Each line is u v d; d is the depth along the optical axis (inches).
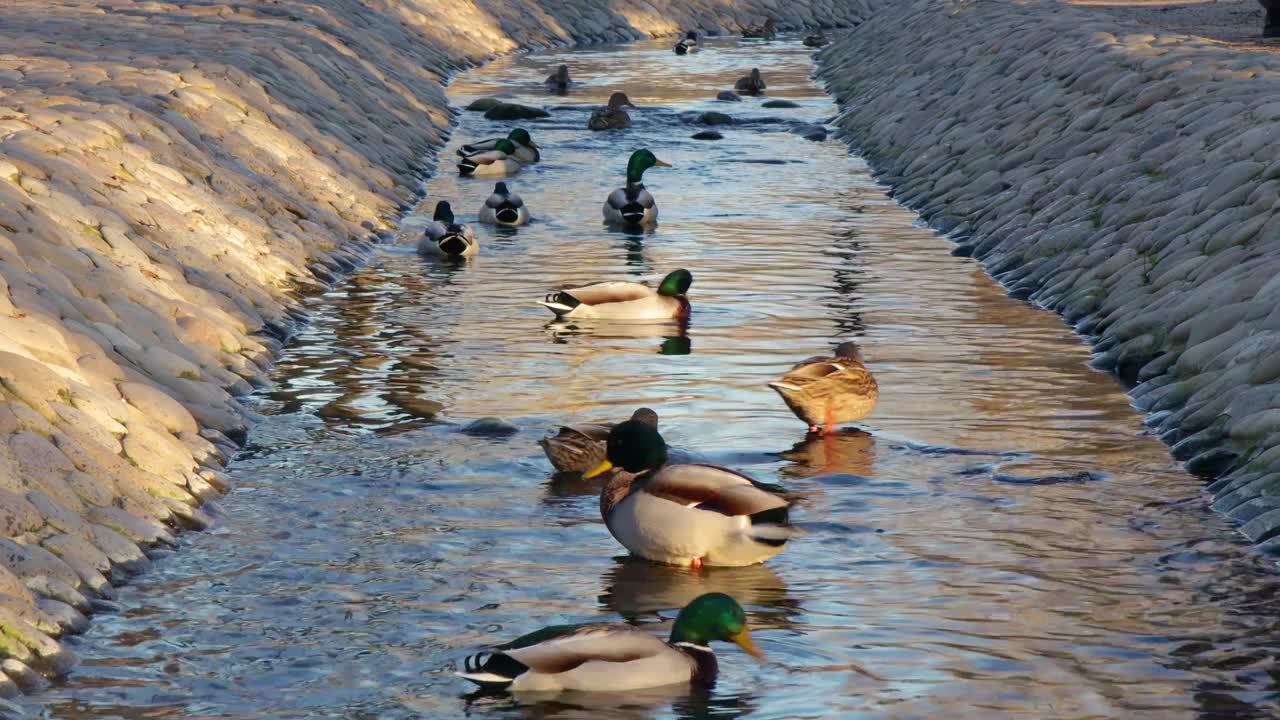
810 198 1145.4
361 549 448.5
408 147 1316.4
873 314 764.0
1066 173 952.9
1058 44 1274.6
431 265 904.9
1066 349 689.0
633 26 2630.4
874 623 392.8
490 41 2255.2
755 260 908.0
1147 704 343.6
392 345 703.1
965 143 1163.9
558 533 462.3
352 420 581.6
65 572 408.5
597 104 1699.1
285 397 616.1
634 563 438.9
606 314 751.1
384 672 364.5
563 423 575.5
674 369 657.0
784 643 379.6
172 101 999.6
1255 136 794.8
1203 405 556.1
